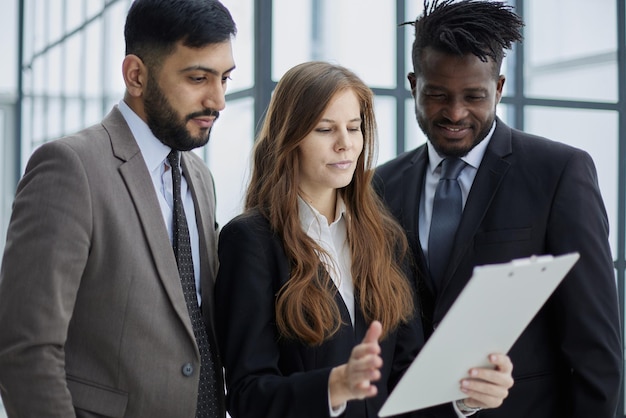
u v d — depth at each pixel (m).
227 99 4.18
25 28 8.62
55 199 1.63
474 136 2.06
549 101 4.48
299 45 3.87
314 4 3.90
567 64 4.52
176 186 1.83
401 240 2.03
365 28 4.05
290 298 1.79
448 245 2.10
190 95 1.73
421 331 1.98
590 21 4.57
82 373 1.68
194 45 1.70
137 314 1.68
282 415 1.64
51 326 1.59
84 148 1.70
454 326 1.38
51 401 1.58
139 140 1.79
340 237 1.94
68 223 1.63
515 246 2.02
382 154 4.11
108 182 1.70
